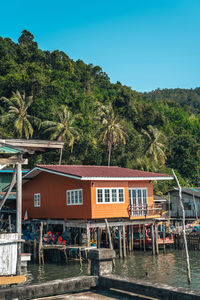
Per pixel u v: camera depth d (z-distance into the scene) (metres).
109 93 99.81
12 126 55.72
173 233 34.84
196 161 74.75
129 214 29.55
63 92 64.38
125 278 7.58
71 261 27.44
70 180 29.88
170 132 86.19
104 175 27.95
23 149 15.30
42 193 33.66
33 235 31.92
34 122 57.50
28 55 77.69
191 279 20.86
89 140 58.91
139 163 62.00
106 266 8.16
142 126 83.88
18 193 15.50
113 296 7.38
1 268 14.75
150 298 6.93
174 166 76.38
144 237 31.88
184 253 31.48
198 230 35.81
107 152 62.56
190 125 98.56
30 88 63.09
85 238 28.53
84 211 27.98
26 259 23.70
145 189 31.84
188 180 71.56
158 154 65.62
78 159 59.81
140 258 28.72
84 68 107.88
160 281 20.36
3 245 14.91
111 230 33.38
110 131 56.47
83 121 61.31
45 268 24.97
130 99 83.19
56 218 31.25
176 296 6.32
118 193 29.27
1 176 41.72
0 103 63.53
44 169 30.19
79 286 7.73
